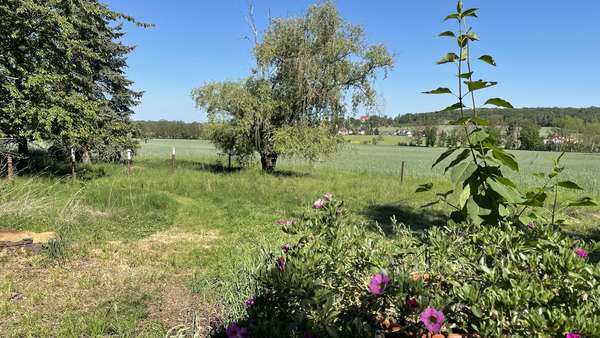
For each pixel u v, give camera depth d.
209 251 6.25
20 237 5.77
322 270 2.18
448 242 2.21
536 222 2.51
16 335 3.48
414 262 2.33
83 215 7.79
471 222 2.38
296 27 19.59
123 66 22.73
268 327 1.96
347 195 13.05
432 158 46.97
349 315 2.01
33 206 7.68
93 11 15.32
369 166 32.22
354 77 20.45
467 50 2.49
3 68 13.15
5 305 3.98
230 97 19.77
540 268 1.81
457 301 1.73
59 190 10.34
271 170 21.02
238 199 11.77
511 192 2.38
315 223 2.51
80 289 4.54
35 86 13.34
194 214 9.24
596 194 14.61
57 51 14.56
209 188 12.98
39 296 4.24
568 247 2.05
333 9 19.38
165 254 6.03
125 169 18.66
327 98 20.17
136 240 6.80
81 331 3.58
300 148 19.09
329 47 19.45
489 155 2.42
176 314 4.01
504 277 1.73
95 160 23.00
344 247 2.34
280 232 7.61
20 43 13.91
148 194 10.34
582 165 41.75
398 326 1.85
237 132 19.81
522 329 1.53
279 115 20.48
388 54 20.17
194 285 4.67
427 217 9.72
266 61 19.53
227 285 4.42
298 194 12.87
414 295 1.77
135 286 4.66
